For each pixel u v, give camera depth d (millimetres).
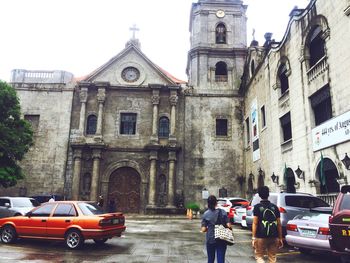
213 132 31516
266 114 23891
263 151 24531
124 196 30031
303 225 9539
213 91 32531
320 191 16031
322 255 10492
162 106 32031
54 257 9836
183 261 9461
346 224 7367
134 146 30844
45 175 29672
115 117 31500
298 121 18344
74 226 11438
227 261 9555
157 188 29984
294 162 18766
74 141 30516
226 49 33469
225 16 34719
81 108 31094
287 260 9656
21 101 31297
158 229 17984
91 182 29391
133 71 32719
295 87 18875
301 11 19203
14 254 10242
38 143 30391
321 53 16844
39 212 12234
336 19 14578
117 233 12227
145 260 9539
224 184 30344
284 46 20656
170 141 30484
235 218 19922
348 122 13383
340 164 14023
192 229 18109
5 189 29250
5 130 22781
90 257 9898
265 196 7035
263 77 24938
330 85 15016
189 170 30562
